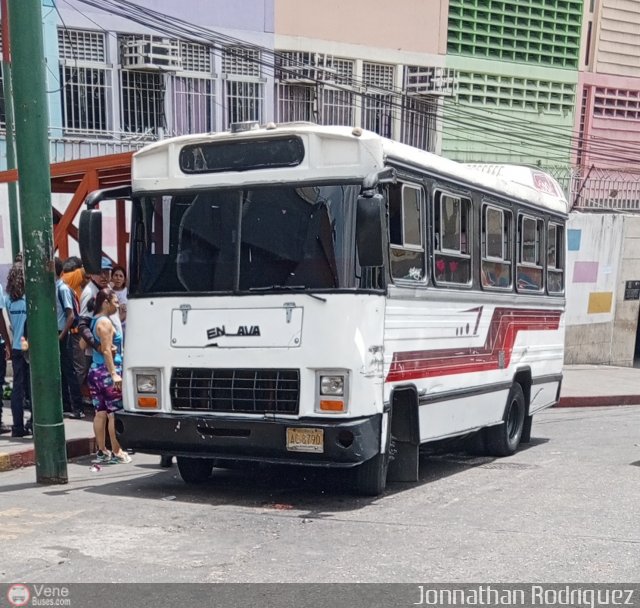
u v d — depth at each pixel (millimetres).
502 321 10367
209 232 7922
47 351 8281
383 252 7477
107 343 9211
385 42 21219
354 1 20641
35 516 7195
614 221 21969
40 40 7930
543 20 23781
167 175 8117
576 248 21391
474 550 6355
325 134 7562
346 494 8250
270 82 19641
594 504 7961
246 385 7590
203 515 7320
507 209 10516
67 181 13016
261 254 7707
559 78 24109
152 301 8016
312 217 7574
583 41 24453
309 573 5773
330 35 20375
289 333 7480
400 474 8641
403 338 7977
